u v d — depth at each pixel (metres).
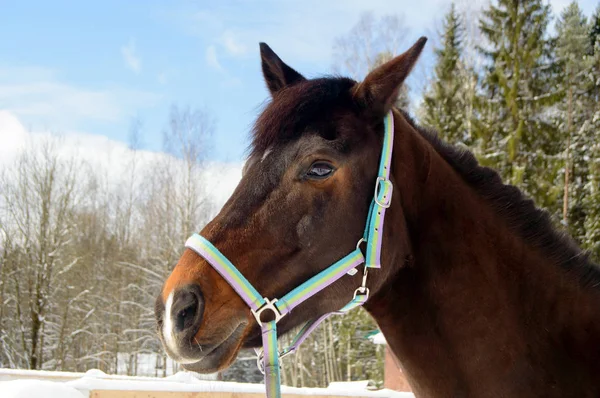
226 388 5.09
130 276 27.61
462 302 2.05
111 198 33.25
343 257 1.96
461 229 2.13
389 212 2.04
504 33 19.97
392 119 2.11
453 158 2.32
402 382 10.13
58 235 22.39
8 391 4.15
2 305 22.09
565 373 1.94
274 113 2.03
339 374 22.75
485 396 1.98
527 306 2.04
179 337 1.74
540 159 17.59
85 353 24.34
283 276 1.92
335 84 2.12
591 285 2.08
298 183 1.93
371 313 2.19
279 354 1.97
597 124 18.14
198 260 1.88
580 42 20.42
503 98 19.45
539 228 2.18
